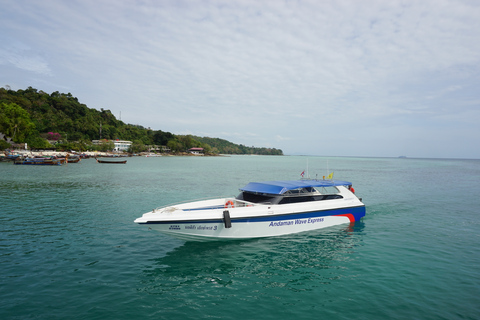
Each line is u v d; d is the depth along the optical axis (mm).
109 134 177750
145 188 29328
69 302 7105
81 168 61031
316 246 11523
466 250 11211
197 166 80375
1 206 18953
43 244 11430
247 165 94812
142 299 7344
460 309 6973
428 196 25297
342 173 60562
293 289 8016
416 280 8578
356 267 9539
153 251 10883
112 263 9688
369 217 16672
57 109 167250
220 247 11320
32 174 43719
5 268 9086
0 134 97500
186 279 8594
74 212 17344
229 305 7125
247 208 12000
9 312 6586
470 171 71500
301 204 13125
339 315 6699
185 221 10742
